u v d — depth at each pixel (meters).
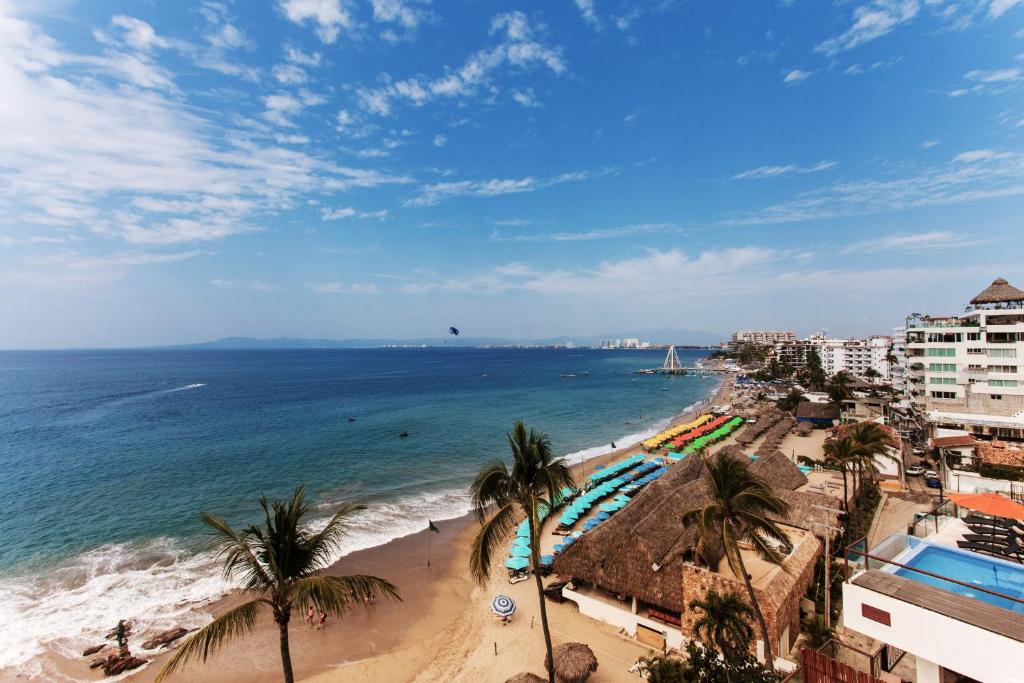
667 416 109.25
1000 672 11.02
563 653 21.94
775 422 83.69
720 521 20.45
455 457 66.44
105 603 29.78
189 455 65.75
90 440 74.50
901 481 45.78
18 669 24.00
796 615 22.95
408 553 37.31
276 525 14.76
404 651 25.75
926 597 12.89
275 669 24.38
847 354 168.75
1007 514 16.16
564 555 28.92
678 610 23.47
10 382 168.50
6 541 38.53
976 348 59.62
